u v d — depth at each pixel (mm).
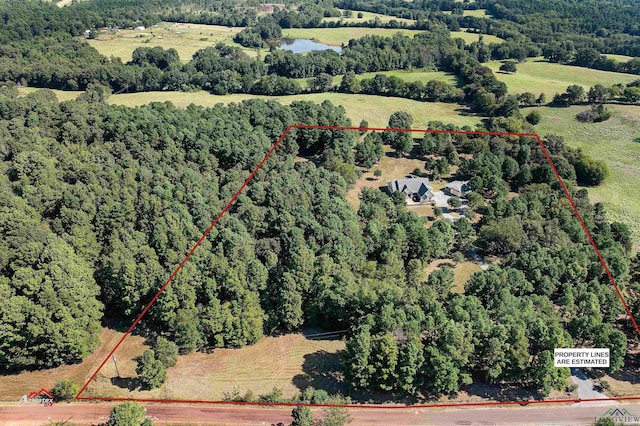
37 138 140875
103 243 110188
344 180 147125
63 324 86000
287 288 95250
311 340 95625
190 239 105938
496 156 157750
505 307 87750
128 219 112938
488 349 79750
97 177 124688
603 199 150000
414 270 107500
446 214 140125
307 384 85000
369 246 115938
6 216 102812
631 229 133750
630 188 156125
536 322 84125
